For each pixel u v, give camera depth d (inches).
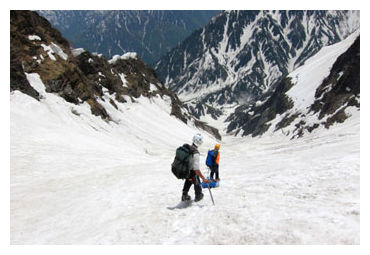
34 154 893.2
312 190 368.2
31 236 337.4
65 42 2588.6
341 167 450.6
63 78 2042.3
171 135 3068.4
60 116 1616.6
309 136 4808.1
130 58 4608.8
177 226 291.0
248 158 879.7
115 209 390.3
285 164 600.7
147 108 3619.6
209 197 388.2
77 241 291.6
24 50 1959.9
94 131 1739.7
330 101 5290.4
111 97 3206.2
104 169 808.9
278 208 306.3
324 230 241.9
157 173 669.3
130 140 2174.0
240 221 281.4
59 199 499.8
